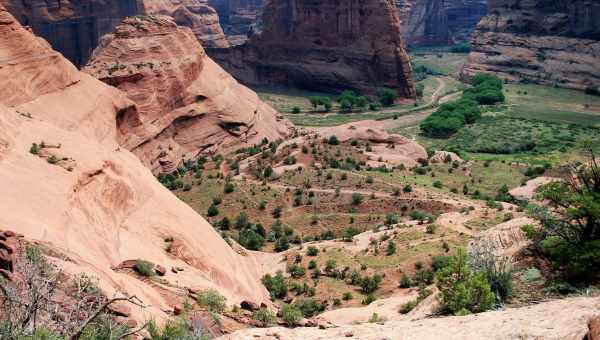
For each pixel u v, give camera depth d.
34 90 86.38
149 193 49.75
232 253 51.94
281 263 68.81
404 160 114.56
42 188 36.81
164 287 30.92
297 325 27.22
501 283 30.84
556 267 32.50
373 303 48.66
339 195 94.44
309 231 86.75
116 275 28.14
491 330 18.89
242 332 21.97
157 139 115.81
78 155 45.66
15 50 86.56
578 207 32.62
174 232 45.41
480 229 68.25
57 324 17.03
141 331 21.17
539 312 19.50
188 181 105.94
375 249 66.88
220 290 35.53
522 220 42.78
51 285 18.86
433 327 20.97
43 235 30.67
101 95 100.06
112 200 43.75
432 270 59.03
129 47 124.06
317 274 63.47
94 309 19.48
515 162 121.38
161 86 120.25
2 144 40.28
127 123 107.19
